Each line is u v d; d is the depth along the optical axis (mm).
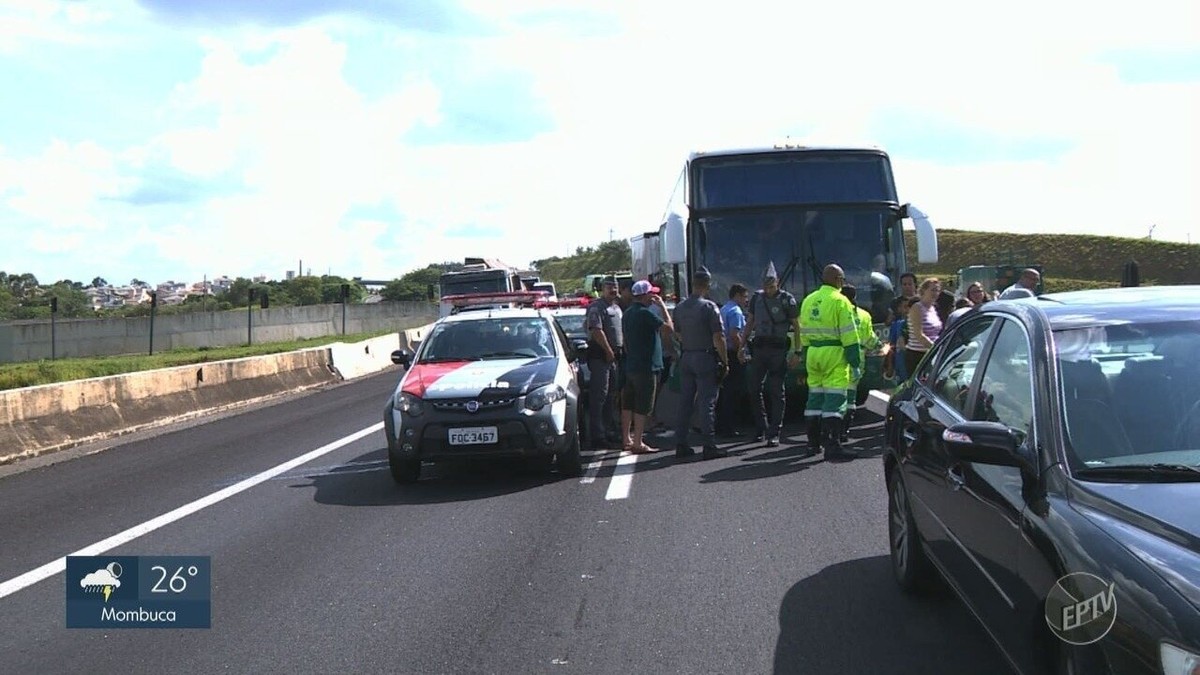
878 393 16406
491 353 11320
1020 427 4211
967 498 4504
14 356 36156
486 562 7125
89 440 15039
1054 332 4414
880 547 6992
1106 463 3801
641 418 11938
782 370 11914
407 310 53969
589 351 12359
